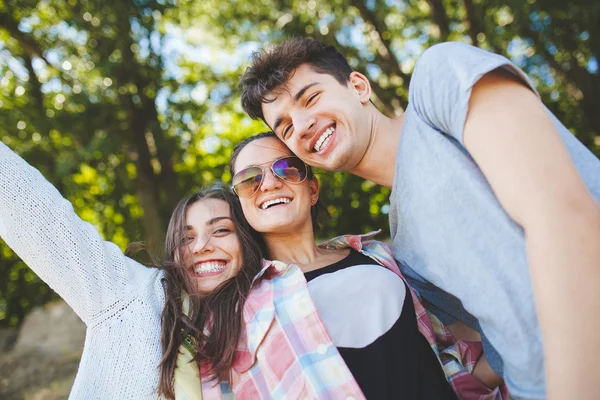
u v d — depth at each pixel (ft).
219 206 7.36
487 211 4.72
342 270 6.61
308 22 32.63
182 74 36.99
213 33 38.29
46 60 32.53
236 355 6.16
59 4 30.83
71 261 5.99
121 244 46.14
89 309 6.07
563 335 3.77
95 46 30.81
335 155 6.26
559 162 4.05
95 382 5.87
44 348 22.50
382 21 34.35
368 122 6.34
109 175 36.65
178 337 6.23
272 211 7.07
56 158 31.81
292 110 6.38
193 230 7.21
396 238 6.02
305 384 5.60
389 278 6.41
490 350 5.89
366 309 6.13
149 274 6.80
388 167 6.36
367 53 33.71
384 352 5.89
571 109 34.19
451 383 6.31
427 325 6.51
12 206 5.80
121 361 5.97
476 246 4.83
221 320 6.29
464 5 30.66
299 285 6.29
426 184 5.12
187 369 6.11
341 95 6.26
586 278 3.76
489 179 4.37
